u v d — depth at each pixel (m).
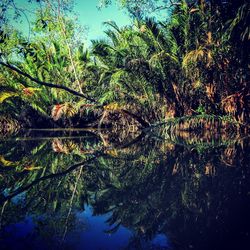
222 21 8.60
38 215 1.75
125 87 11.25
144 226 1.50
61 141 7.42
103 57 11.18
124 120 11.83
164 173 2.95
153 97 10.89
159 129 10.15
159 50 9.81
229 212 1.67
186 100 10.27
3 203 2.03
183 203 1.89
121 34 11.23
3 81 12.47
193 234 1.36
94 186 2.52
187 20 8.97
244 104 8.88
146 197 2.10
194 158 3.87
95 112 12.79
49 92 13.57
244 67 8.64
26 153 5.10
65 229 1.48
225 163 3.38
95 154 4.78
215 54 8.52
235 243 1.24
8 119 13.12
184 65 9.05
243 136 7.27
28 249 1.24
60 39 14.09
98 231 1.45
